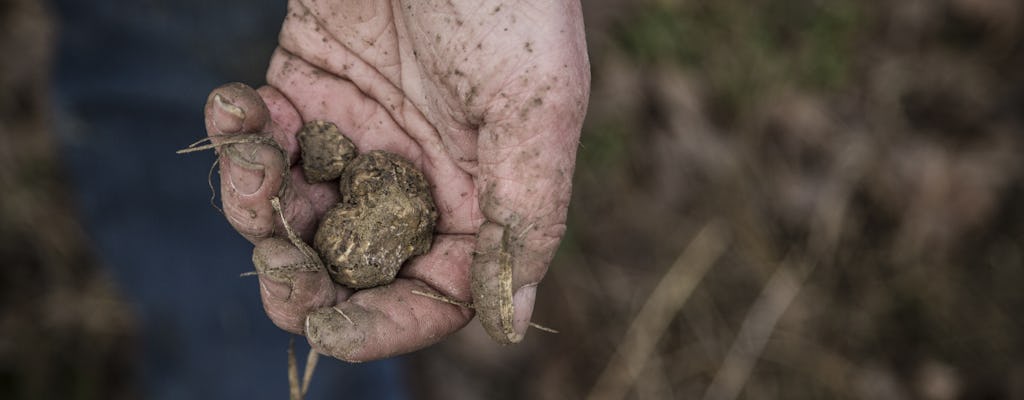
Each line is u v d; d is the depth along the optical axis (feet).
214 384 7.04
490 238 4.42
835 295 9.12
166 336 7.07
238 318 6.88
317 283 4.23
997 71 9.78
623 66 8.87
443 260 4.81
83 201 6.86
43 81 8.20
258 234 4.42
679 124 8.96
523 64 4.33
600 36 8.87
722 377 8.79
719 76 9.20
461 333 8.45
